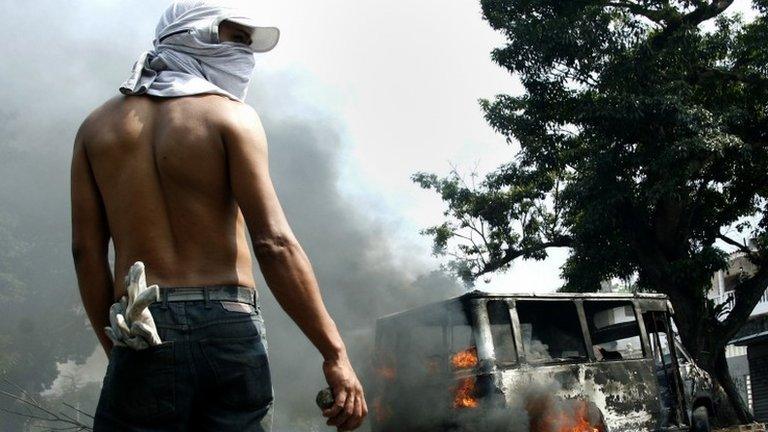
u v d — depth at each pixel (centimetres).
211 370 168
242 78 197
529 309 936
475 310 850
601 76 1741
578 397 890
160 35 197
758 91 1772
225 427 169
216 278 173
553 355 955
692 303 1717
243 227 183
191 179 175
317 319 172
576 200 1778
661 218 1747
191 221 174
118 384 166
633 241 1769
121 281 174
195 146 175
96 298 193
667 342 1090
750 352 2620
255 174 176
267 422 175
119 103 188
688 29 1738
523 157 2019
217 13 197
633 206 1762
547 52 1741
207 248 174
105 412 169
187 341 167
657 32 1916
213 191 176
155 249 173
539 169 2016
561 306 953
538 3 1784
